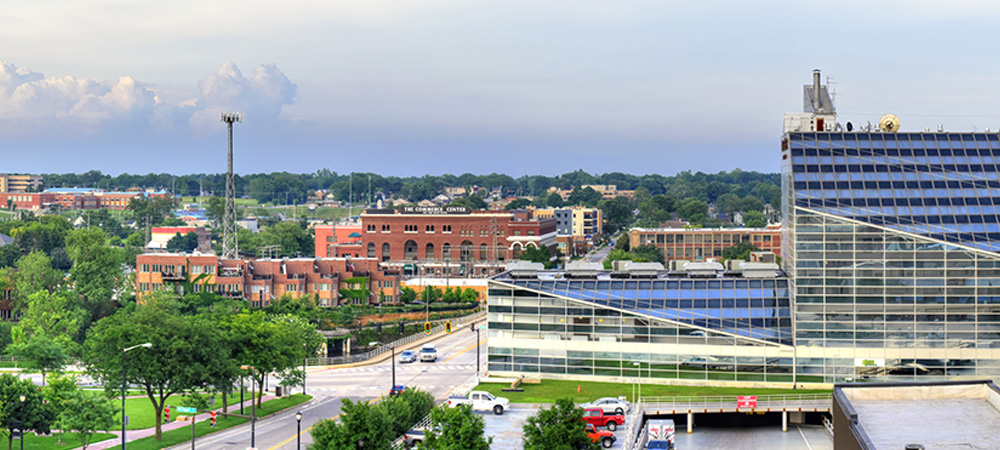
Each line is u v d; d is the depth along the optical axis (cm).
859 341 14250
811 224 14375
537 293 14812
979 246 14112
